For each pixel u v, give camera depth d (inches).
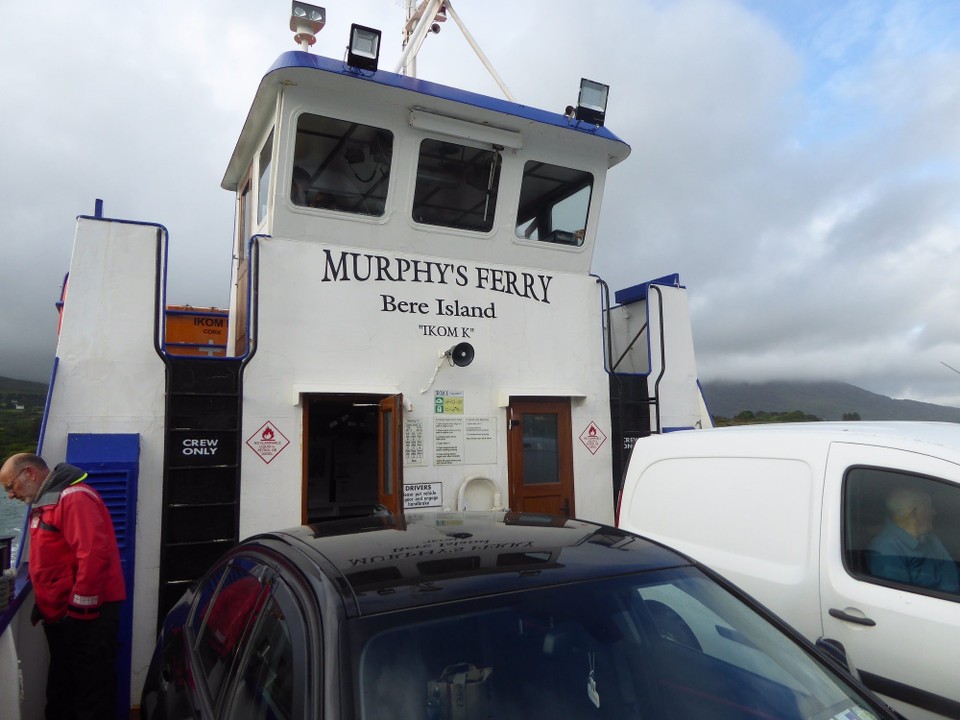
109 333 213.9
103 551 171.5
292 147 247.0
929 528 127.7
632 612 94.7
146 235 221.8
